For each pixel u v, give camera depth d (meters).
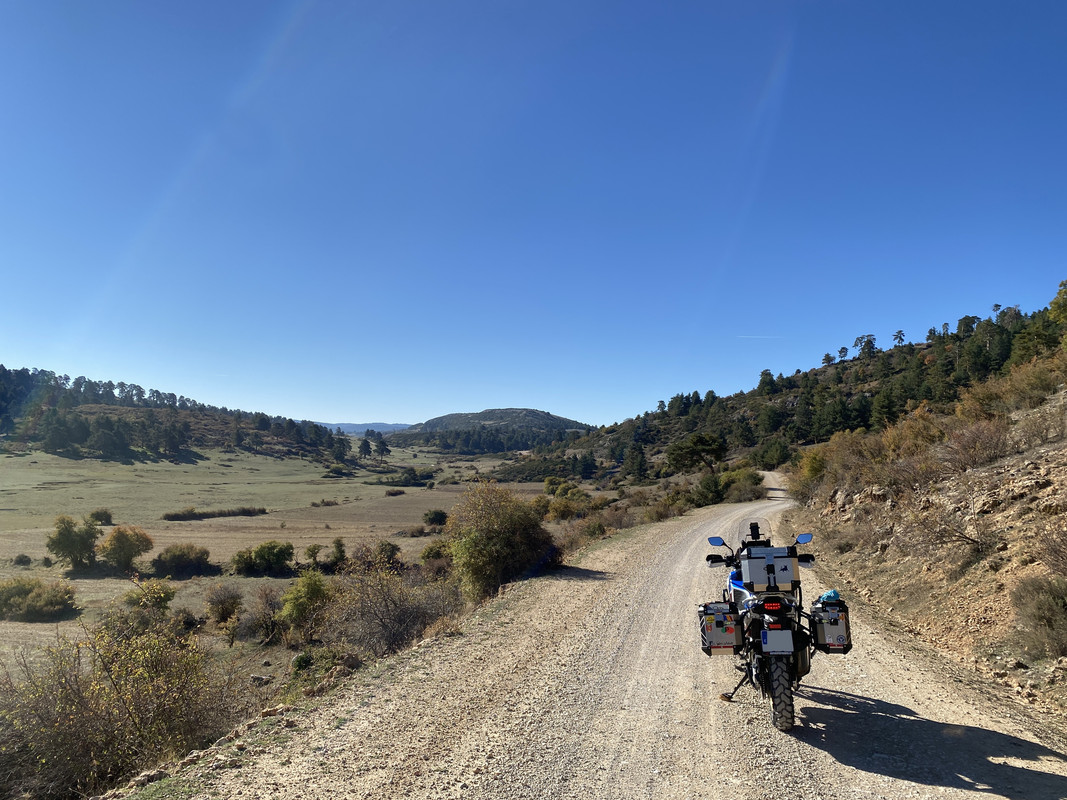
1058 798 3.85
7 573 50.16
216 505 99.06
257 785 4.47
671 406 197.88
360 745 5.18
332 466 189.12
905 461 14.66
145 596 12.19
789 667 5.18
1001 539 8.94
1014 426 13.65
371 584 13.37
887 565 11.78
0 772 7.27
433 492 132.50
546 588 13.29
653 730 5.31
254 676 12.30
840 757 4.62
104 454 159.62
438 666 7.63
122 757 7.34
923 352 147.25
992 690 6.09
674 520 31.25
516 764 4.69
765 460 86.94
